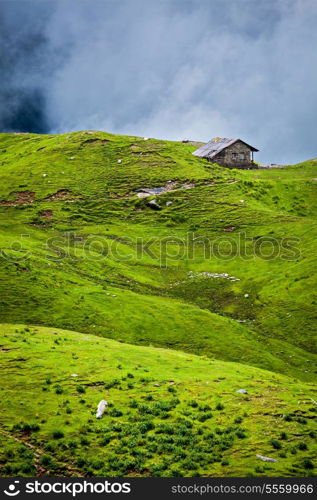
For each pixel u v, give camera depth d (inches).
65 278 2343.8
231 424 986.1
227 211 3690.9
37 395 1080.2
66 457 854.5
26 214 3779.5
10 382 1136.8
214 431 953.5
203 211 3764.8
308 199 3978.8
